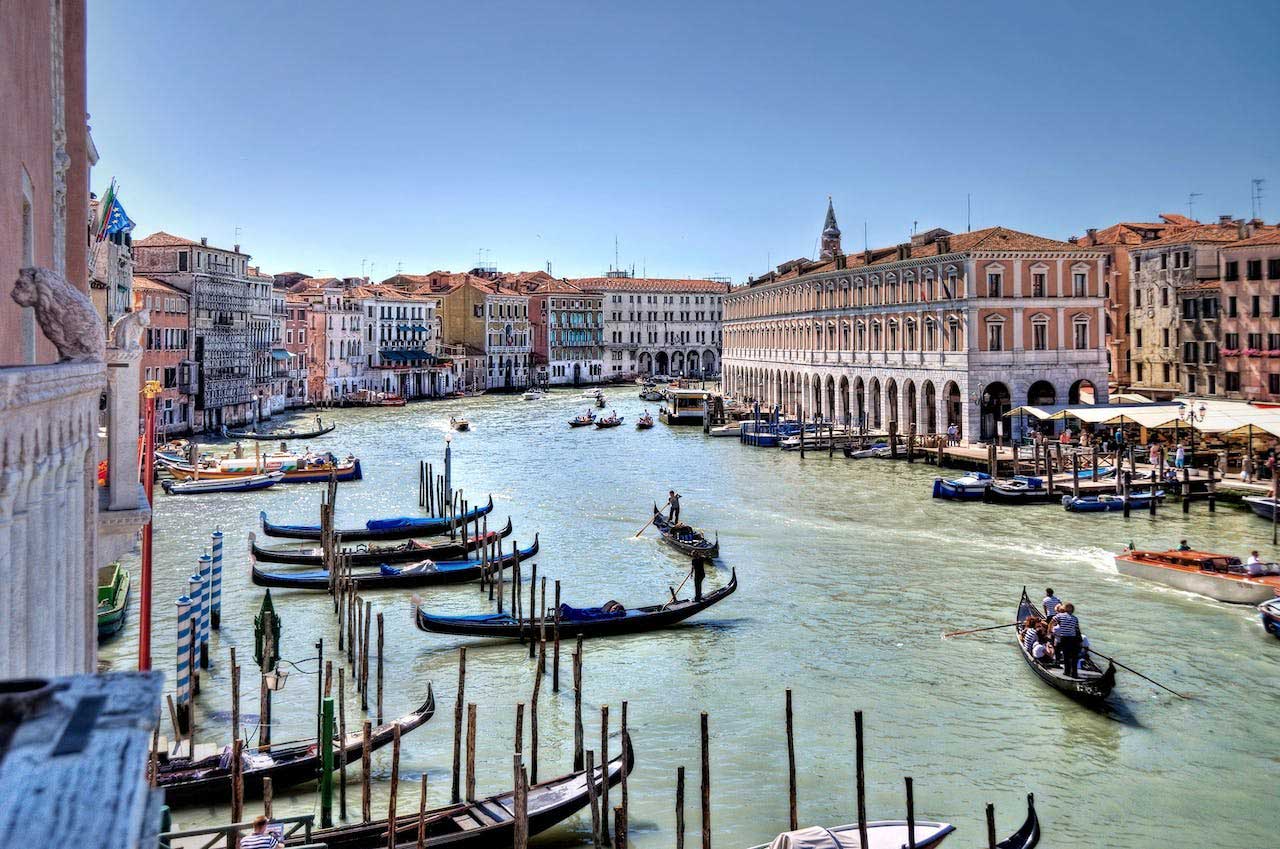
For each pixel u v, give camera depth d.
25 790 1.99
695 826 17.50
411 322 141.88
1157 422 53.22
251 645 27.45
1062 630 23.27
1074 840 16.88
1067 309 64.75
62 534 6.88
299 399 119.31
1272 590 29.31
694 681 24.58
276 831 14.77
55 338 7.54
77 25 17.14
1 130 8.36
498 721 22.31
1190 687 23.48
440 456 73.25
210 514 48.88
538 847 16.80
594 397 141.62
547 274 184.00
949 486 49.59
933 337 68.31
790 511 47.34
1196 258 73.06
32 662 6.05
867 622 29.09
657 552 39.22
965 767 19.61
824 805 18.19
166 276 84.56
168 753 18.55
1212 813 17.72
